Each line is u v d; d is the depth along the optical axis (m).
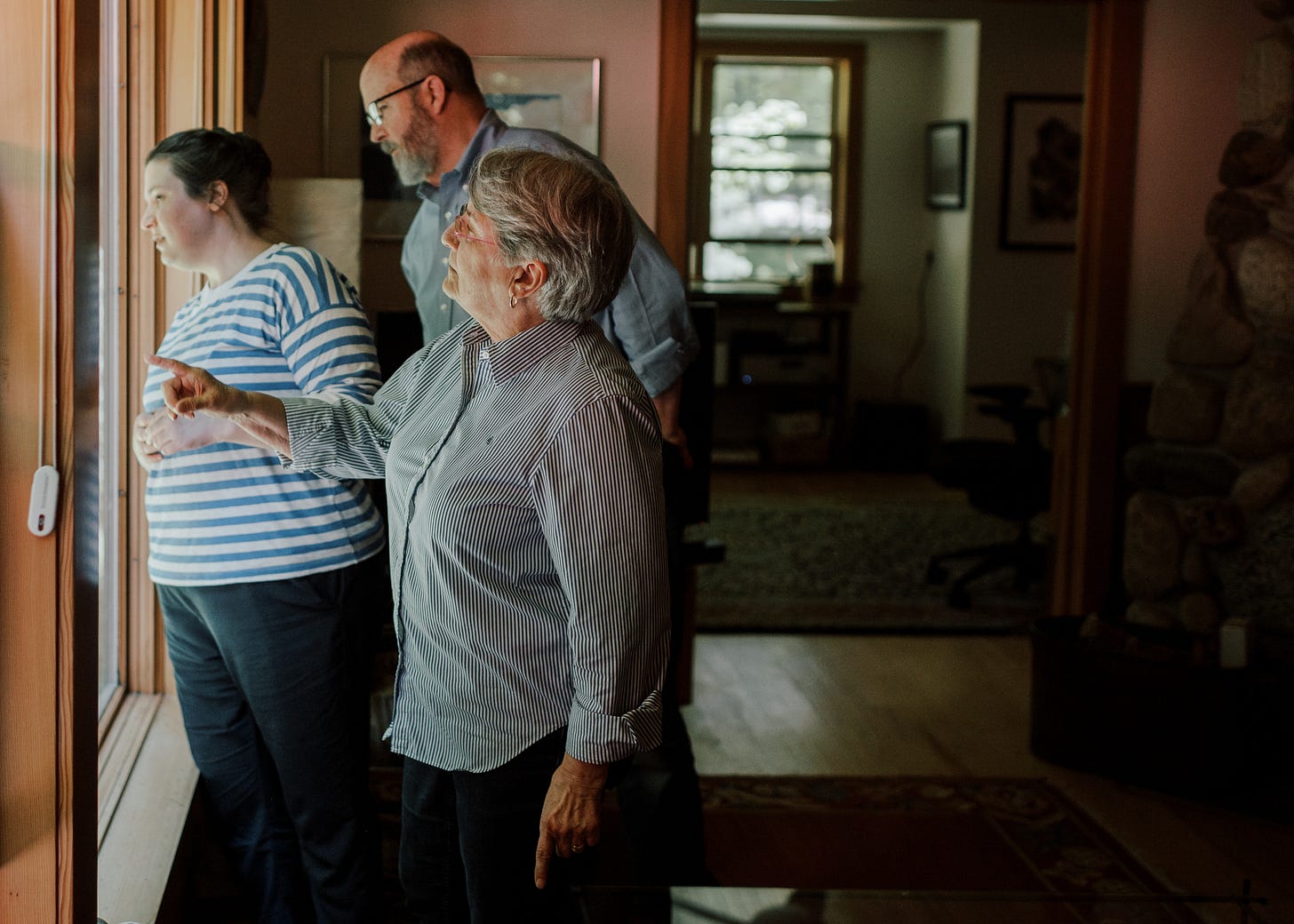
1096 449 3.87
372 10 2.66
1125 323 3.83
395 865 2.41
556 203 1.35
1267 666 3.03
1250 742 2.92
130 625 2.39
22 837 1.26
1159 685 2.98
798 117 7.73
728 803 2.93
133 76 2.25
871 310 7.83
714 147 7.71
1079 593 3.93
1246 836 2.79
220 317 1.79
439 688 1.48
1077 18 6.98
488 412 1.39
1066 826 2.84
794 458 7.49
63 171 1.17
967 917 1.96
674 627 1.96
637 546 1.35
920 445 7.53
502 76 2.98
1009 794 3.01
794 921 1.93
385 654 2.58
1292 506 3.20
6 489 1.21
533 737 1.45
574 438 1.34
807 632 4.34
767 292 7.71
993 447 4.93
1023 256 7.13
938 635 4.36
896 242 7.79
